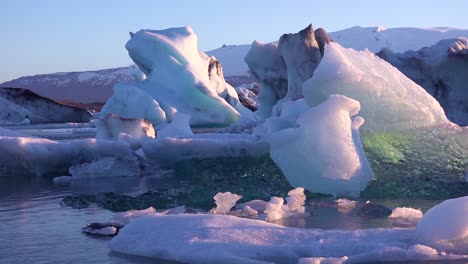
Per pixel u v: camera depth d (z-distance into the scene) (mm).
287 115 9430
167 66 23172
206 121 22500
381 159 6812
